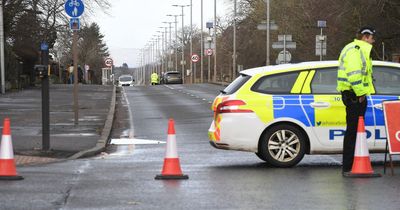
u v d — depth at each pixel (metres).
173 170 14.41
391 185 13.25
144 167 16.55
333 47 65.56
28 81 70.88
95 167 16.55
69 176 14.87
